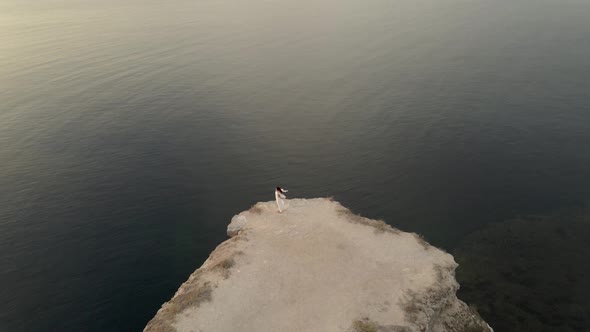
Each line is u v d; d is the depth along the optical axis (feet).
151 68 257.34
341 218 106.01
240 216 110.42
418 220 136.26
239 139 183.42
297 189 151.43
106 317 101.91
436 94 216.74
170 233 130.41
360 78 239.30
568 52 261.44
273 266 90.53
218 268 89.71
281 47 297.74
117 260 119.65
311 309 80.07
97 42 306.96
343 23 357.61
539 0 406.21
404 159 166.91
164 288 110.32
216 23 365.81
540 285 112.37
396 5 424.87
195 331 75.87
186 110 208.44
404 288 84.28
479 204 142.51
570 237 127.54
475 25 331.16
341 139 181.57
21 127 189.26
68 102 213.05
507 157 166.09
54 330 98.48
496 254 122.72
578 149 169.27
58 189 149.89
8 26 360.07
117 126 193.16
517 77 231.09
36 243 125.39
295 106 210.38
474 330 85.46
